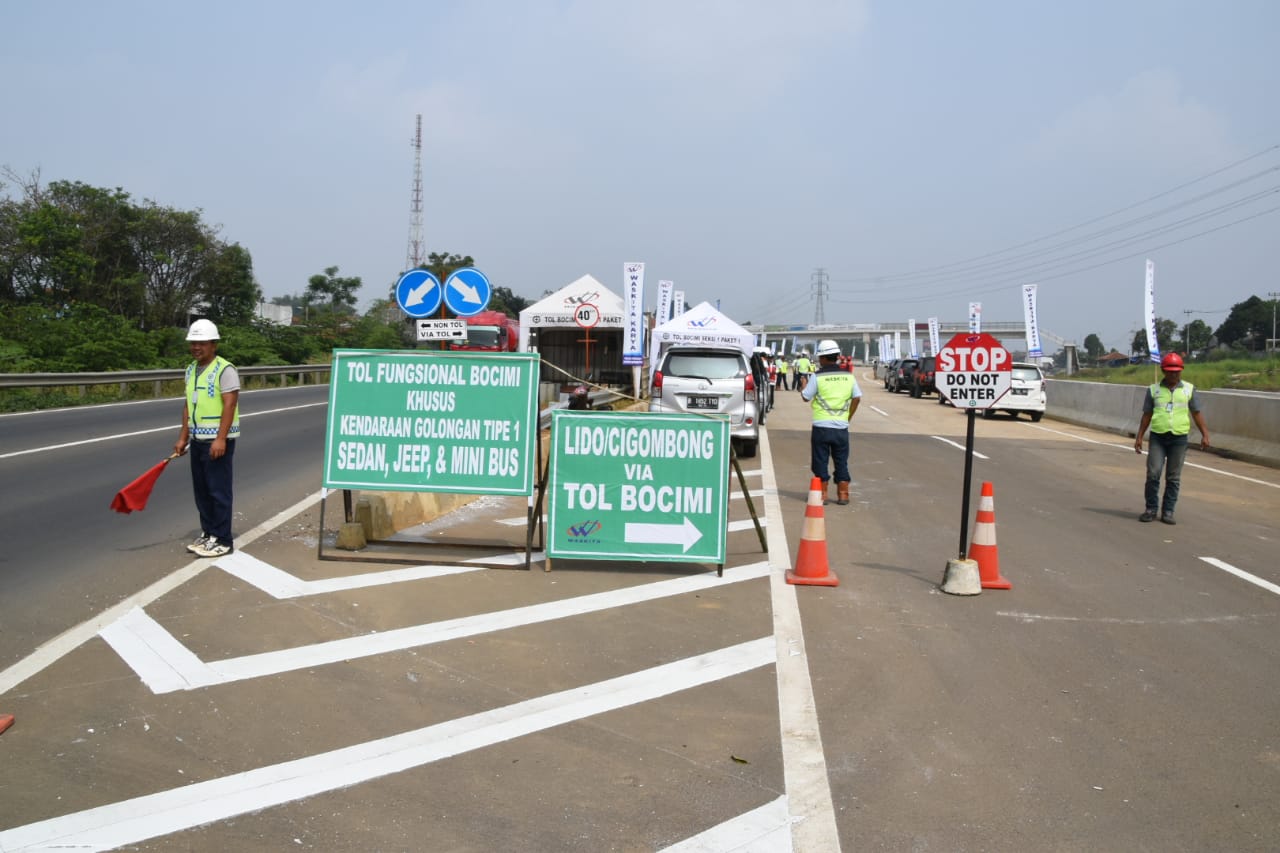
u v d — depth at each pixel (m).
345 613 6.92
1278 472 16.69
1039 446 20.36
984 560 8.11
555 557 8.23
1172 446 11.29
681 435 8.23
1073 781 4.53
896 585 8.12
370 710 5.25
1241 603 7.74
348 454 8.46
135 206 41.84
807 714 5.29
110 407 22.39
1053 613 7.35
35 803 4.19
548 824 4.06
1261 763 4.77
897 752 4.82
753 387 16.19
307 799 4.26
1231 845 3.97
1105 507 12.51
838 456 12.20
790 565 8.76
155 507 10.48
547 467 8.33
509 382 8.39
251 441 16.73
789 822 4.10
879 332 119.50
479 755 4.73
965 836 4.00
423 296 11.75
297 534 9.41
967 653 6.36
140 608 6.89
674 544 8.23
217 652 6.07
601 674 5.85
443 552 8.84
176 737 4.88
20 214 37.66
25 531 9.19
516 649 6.27
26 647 6.09
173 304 41.16
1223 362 47.81
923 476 15.07
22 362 26.92
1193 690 5.75
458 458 8.38
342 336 54.38
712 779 4.50
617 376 30.97
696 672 5.91
